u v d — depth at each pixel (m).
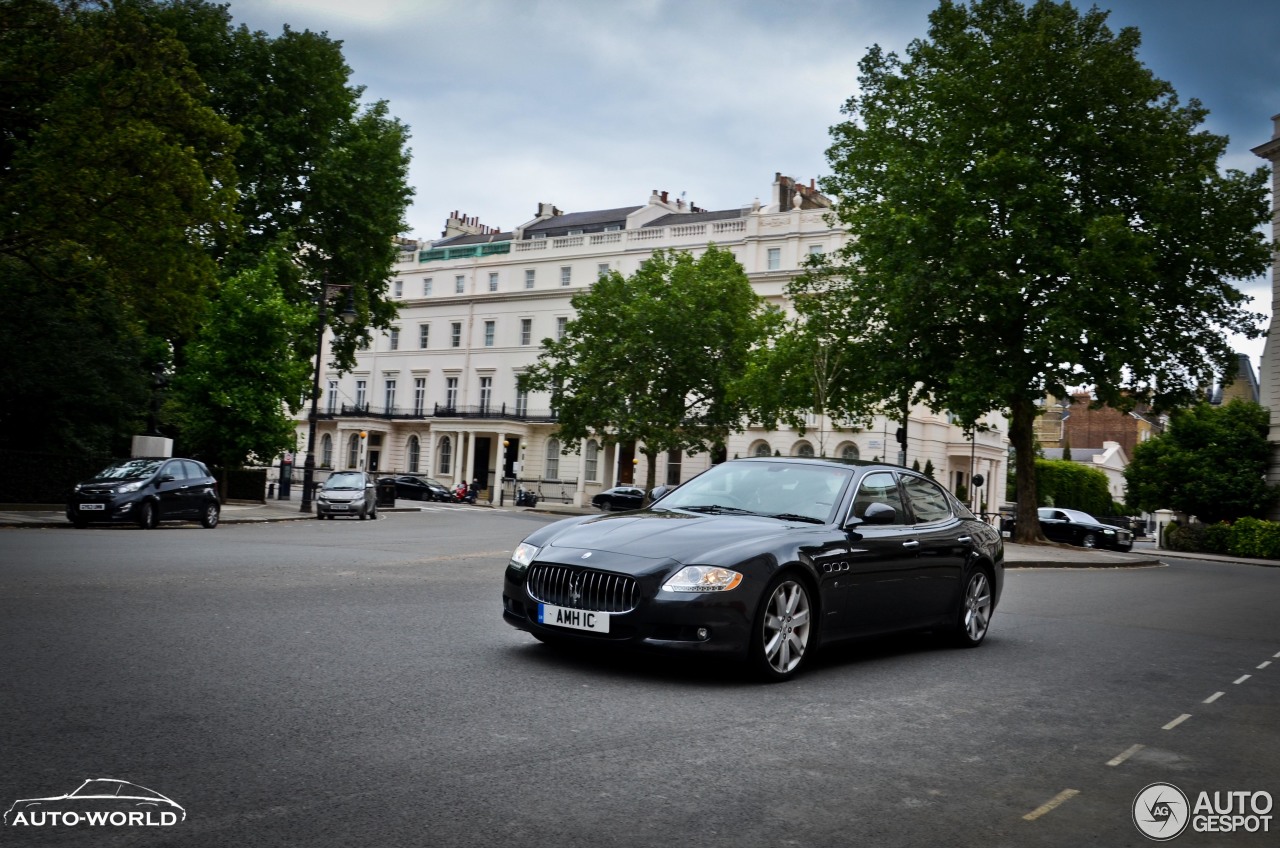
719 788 4.29
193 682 5.72
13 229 25.17
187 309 26.94
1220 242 31.86
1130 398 32.47
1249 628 11.89
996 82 31.27
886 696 6.45
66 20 24.33
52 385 28.02
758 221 60.53
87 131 24.33
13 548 14.22
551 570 6.69
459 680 6.13
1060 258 29.22
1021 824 4.05
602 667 6.80
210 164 27.27
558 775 4.33
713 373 49.75
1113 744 5.47
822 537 7.18
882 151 34.19
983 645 9.08
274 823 3.59
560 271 68.81
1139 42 32.00
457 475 68.94
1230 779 4.91
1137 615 12.63
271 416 33.16
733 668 7.13
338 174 36.25
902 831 3.89
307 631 7.68
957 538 8.70
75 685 5.51
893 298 31.80
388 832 3.56
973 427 33.78
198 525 24.72
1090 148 30.88
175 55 26.28
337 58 37.16
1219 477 41.38
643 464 65.00
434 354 74.19
